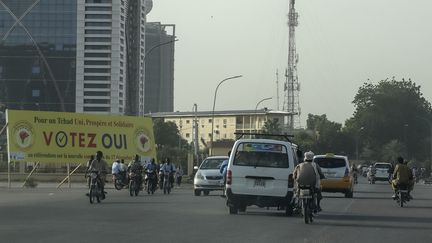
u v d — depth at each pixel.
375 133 126.31
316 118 152.75
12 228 14.30
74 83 98.62
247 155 18.97
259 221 16.69
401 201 24.36
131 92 76.50
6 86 102.44
